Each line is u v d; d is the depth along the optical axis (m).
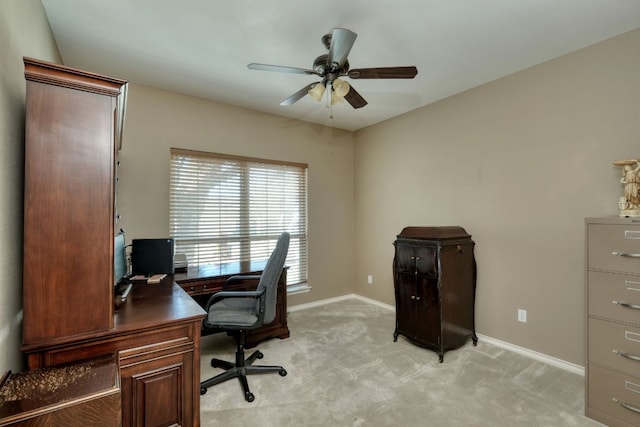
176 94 3.11
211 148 3.31
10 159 1.22
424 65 2.58
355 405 1.96
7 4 1.20
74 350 1.27
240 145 3.52
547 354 2.52
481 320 2.98
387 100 3.38
